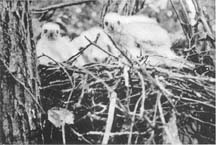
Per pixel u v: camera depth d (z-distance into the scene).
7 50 2.66
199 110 2.71
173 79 2.63
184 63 2.79
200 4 2.95
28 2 2.76
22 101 2.68
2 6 2.67
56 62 2.73
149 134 2.70
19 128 2.68
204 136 2.77
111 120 2.36
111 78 2.60
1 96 2.68
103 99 2.72
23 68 2.69
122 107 2.44
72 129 2.66
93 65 2.71
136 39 3.04
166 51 3.02
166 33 3.15
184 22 3.13
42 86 2.86
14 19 2.68
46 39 3.10
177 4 3.53
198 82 2.60
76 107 2.70
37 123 2.72
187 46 3.20
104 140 2.31
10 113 2.68
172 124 2.53
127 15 3.39
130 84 2.62
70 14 4.37
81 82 2.70
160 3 3.57
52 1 4.24
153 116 2.59
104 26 3.17
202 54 3.01
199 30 3.18
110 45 3.03
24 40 2.70
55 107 2.74
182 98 2.55
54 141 2.83
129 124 2.66
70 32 4.24
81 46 3.14
